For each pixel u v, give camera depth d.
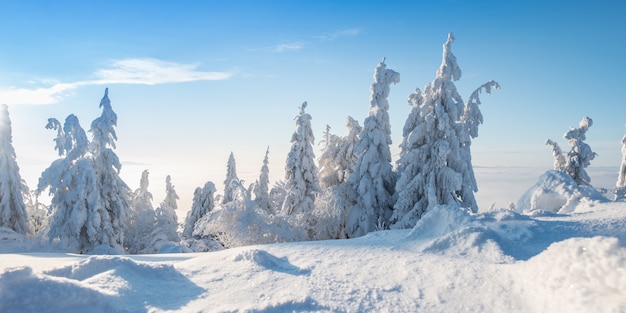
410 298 4.86
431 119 19.23
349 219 22.19
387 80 21.86
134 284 4.90
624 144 23.61
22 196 23.88
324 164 25.94
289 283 5.39
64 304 3.93
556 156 25.45
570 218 9.11
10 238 21.25
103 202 22.14
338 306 4.58
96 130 22.50
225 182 32.47
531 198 13.55
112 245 22.05
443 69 19.06
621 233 7.11
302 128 24.20
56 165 21.88
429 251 6.98
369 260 6.55
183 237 29.02
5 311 3.67
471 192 19.56
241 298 4.87
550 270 4.53
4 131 22.98
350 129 25.33
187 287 5.25
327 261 6.56
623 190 21.86
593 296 3.74
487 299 4.66
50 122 22.80
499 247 6.55
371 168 21.62
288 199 23.58
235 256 6.55
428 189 18.30
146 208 28.03
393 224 19.78
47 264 7.59
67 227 20.81
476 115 21.48
